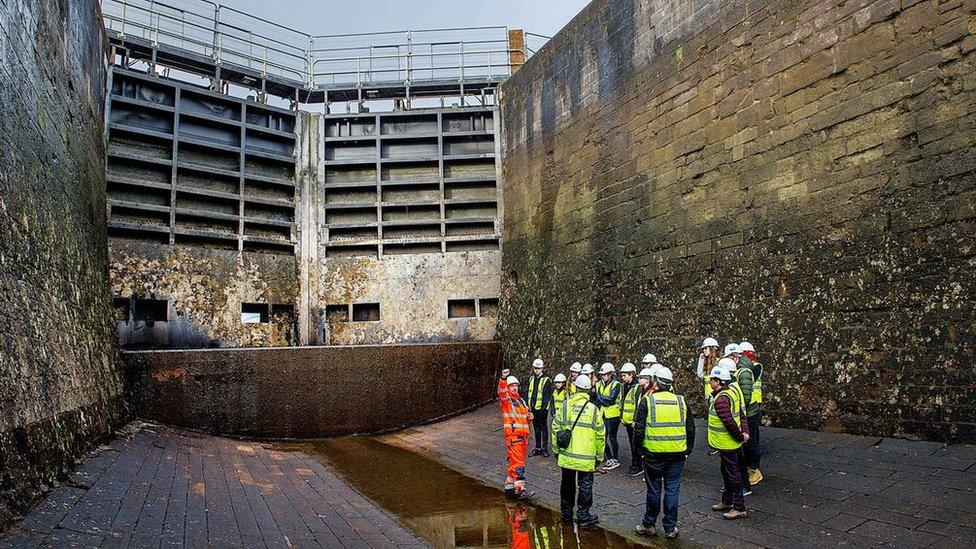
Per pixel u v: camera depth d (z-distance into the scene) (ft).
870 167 32.58
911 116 30.91
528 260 63.87
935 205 29.55
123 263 58.75
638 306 47.62
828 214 34.40
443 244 70.38
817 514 23.45
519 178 66.85
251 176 67.46
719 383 24.49
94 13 49.34
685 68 44.80
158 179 62.64
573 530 24.38
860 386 31.71
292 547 21.50
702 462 31.86
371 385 53.42
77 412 29.86
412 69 74.54
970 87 28.71
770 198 37.88
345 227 70.79
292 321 68.33
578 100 56.85
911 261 30.27
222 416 48.96
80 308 36.11
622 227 50.14
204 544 20.48
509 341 63.77
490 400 60.13
